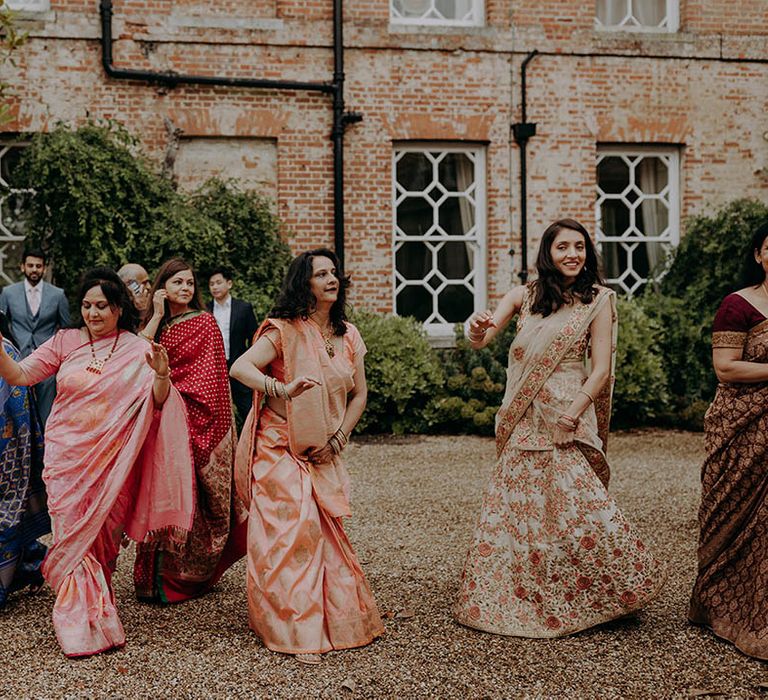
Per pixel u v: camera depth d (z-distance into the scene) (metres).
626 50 11.84
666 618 4.46
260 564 4.07
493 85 11.59
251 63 11.05
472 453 9.34
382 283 11.42
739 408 4.14
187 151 11.05
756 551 4.10
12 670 3.87
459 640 4.18
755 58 12.14
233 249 10.62
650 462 8.91
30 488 4.87
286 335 4.15
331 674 3.79
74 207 9.98
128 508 4.58
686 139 12.03
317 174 11.26
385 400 10.42
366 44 11.26
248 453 4.20
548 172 11.77
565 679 3.75
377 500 7.21
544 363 4.32
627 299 11.52
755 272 4.31
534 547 4.25
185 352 4.78
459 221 11.85
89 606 4.14
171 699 3.57
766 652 3.92
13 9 10.66
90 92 10.72
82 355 4.55
